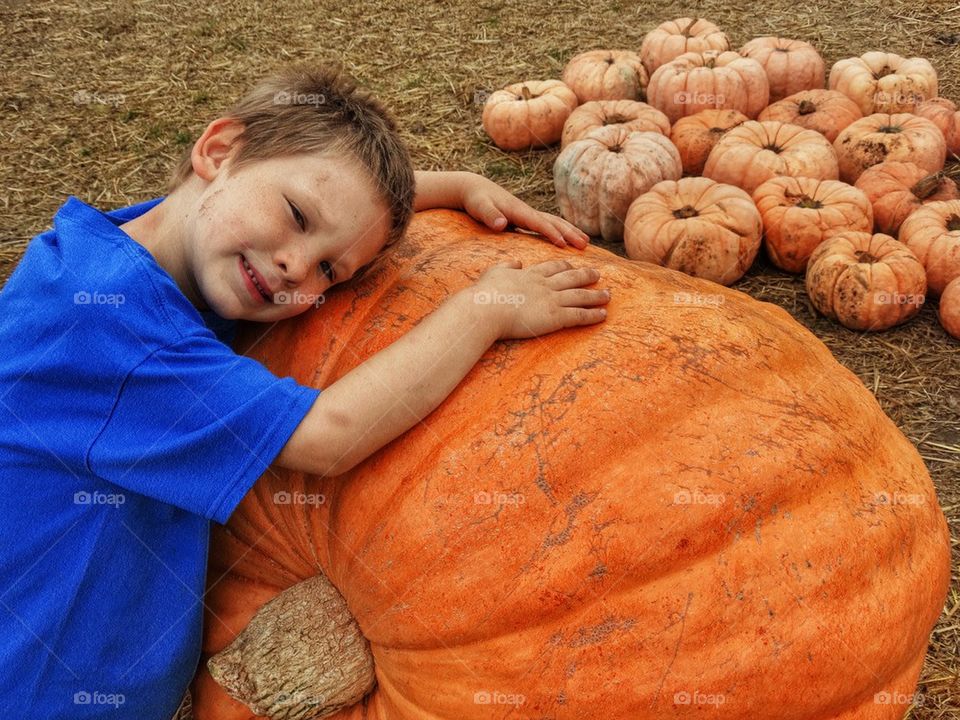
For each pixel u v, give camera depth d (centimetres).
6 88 583
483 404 176
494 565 164
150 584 186
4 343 179
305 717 187
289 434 167
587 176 441
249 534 198
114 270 177
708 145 484
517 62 629
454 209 241
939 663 258
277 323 204
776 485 170
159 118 552
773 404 183
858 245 395
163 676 193
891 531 178
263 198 182
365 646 188
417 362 172
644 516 164
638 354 181
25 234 448
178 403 170
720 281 403
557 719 163
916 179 443
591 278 198
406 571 169
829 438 183
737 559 164
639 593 163
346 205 186
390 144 198
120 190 484
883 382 365
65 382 172
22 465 176
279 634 185
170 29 677
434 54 643
